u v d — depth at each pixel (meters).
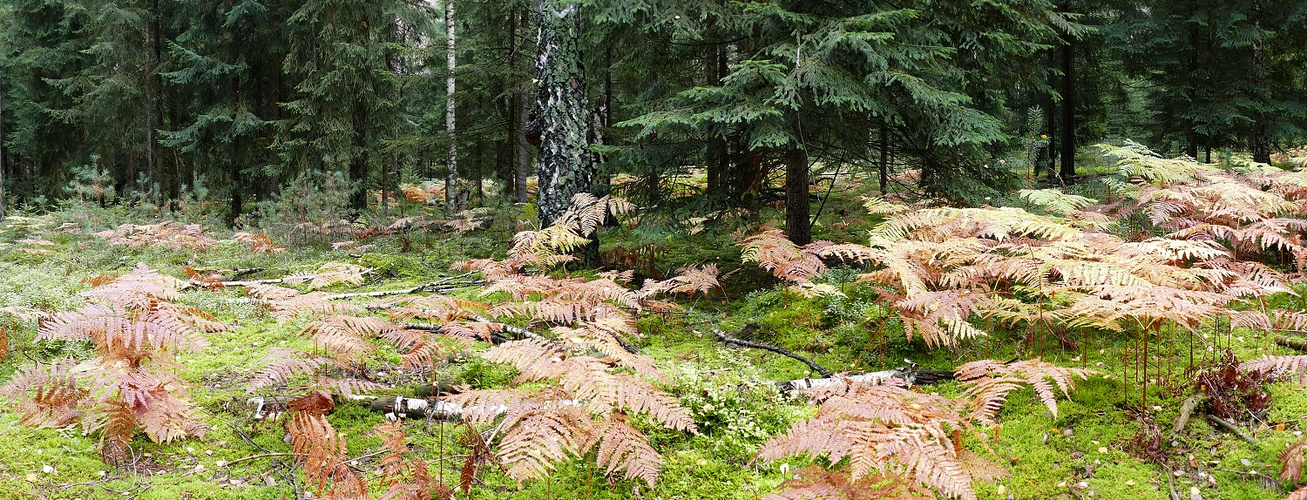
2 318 5.57
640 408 3.42
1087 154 20.59
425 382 4.85
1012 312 4.76
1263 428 3.77
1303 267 5.82
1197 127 15.55
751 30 7.48
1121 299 4.20
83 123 20.34
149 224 11.73
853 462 2.86
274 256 10.39
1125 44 15.44
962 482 2.74
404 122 15.88
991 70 8.45
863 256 5.51
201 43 16.53
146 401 3.83
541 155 8.02
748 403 4.33
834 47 6.41
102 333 3.92
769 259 6.06
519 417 3.42
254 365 5.14
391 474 3.54
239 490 3.62
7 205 20.47
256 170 15.63
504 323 5.91
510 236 11.44
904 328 5.23
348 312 4.66
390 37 16.33
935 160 7.82
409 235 11.95
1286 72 17.53
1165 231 6.91
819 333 5.56
